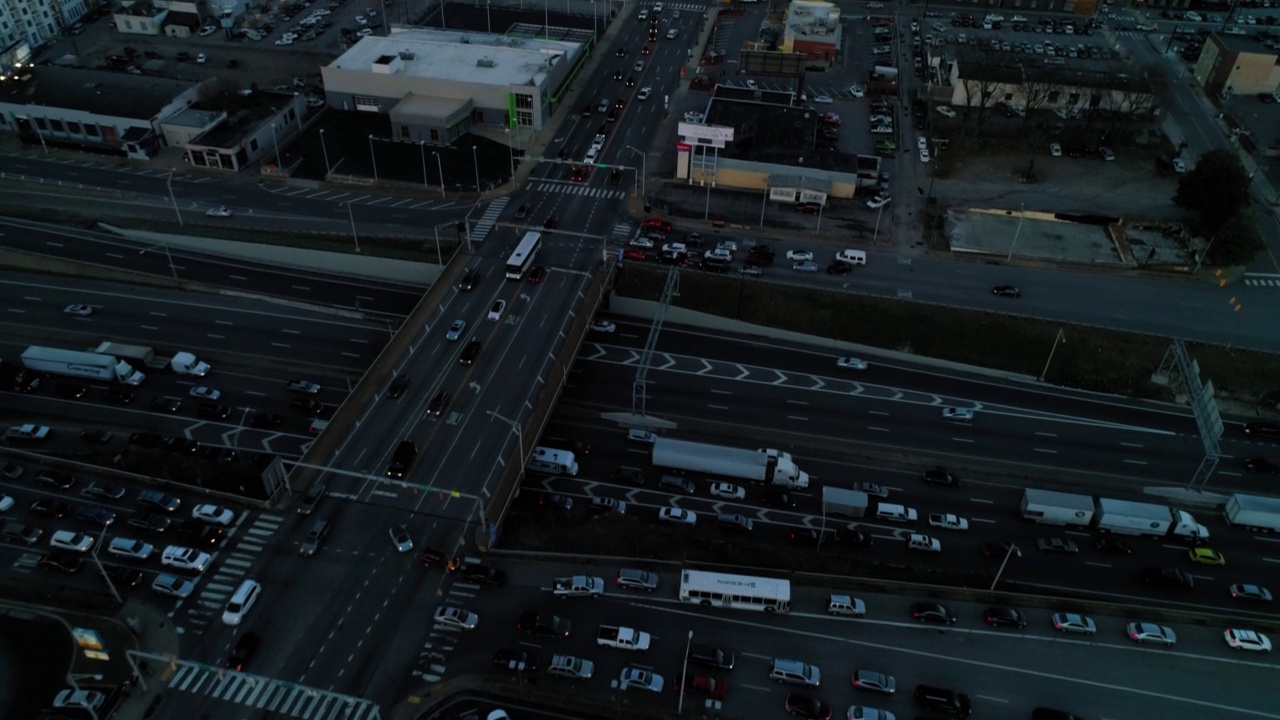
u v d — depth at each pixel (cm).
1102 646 8994
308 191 16275
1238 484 11312
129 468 10331
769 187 16300
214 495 9900
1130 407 12525
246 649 8312
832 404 12356
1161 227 15988
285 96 18525
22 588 9000
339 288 14112
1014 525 10619
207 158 16788
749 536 10319
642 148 18175
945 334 13500
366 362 12588
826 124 19100
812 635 8962
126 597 8925
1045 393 12731
